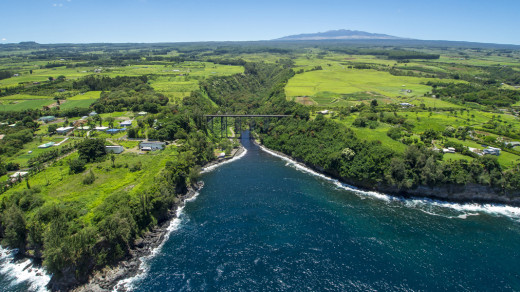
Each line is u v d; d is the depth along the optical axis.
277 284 84.88
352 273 88.75
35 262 94.50
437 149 146.38
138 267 92.00
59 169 136.25
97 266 87.94
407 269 90.31
